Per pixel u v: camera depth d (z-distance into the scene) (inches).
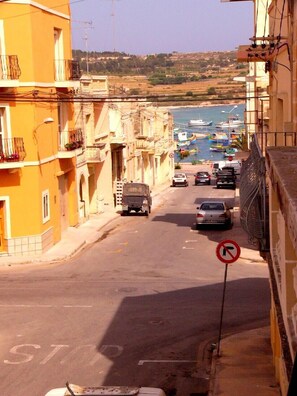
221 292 826.8
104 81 1695.4
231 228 1376.7
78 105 1443.2
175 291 835.4
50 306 770.2
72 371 564.7
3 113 1065.5
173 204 1963.6
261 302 778.2
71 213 1369.3
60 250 1127.6
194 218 1572.3
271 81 779.4
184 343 639.8
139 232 1352.1
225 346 624.4
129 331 674.8
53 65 1194.6
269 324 694.5
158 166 2839.6
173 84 6368.1
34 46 1087.6
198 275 927.0
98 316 728.3
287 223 239.1
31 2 1073.5
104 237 1302.9
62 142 1291.8
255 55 778.2
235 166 3061.0
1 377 550.9
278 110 702.5
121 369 569.9
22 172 1085.1
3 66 1043.3
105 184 1747.0
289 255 335.3
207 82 6471.5
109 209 1739.7
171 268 976.9
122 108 2059.5
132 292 832.3
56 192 1212.5
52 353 611.2
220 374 548.7
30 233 1092.5
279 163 327.0
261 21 1127.0
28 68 1075.9
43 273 958.4
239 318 718.5
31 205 1093.1
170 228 1400.1
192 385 534.0
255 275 922.7
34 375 555.2
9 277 932.6
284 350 310.5
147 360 592.7
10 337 659.4
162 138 2888.8
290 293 335.0
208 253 1093.1
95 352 613.3
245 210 523.8
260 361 579.2
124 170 2034.9
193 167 3949.3
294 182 263.7
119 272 954.1
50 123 1182.9
